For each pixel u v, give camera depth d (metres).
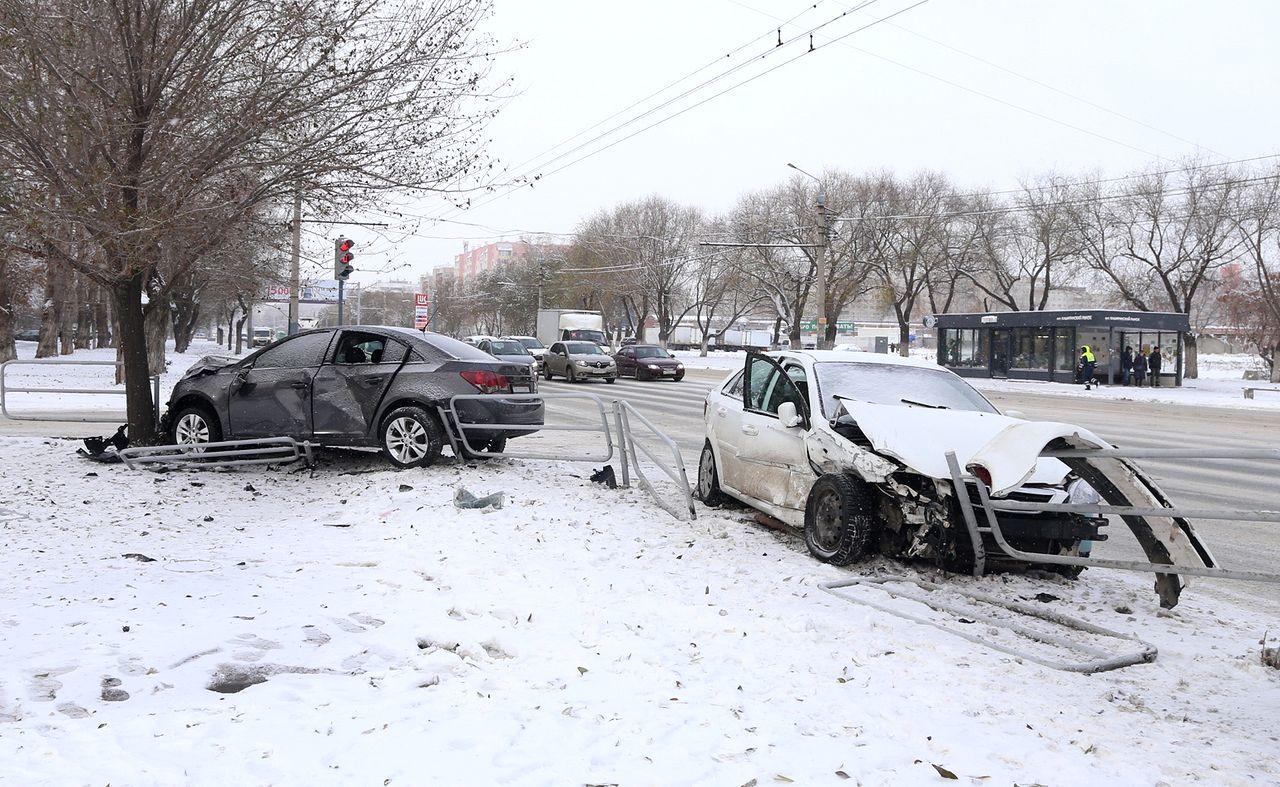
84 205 8.77
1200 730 3.91
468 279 115.38
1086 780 3.31
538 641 4.66
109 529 7.17
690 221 69.88
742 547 7.03
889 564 6.63
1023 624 5.54
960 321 44.38
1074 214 47.72
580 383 33.91
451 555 6.46
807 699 4.01
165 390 22.52
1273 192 40.91
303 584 5.65
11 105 8.43
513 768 3.16
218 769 3.06
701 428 17.34
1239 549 8.17
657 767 3.23
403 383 9.90
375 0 9.59
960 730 3.73
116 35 8.99
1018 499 6.11
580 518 7.80
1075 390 36.31
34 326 70.62
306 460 10.38
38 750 3.14
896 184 55.88
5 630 4.48
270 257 12.23
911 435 6.42
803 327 74.38
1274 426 22.22
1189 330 41.56
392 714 3.59
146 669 4.00
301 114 9.62
